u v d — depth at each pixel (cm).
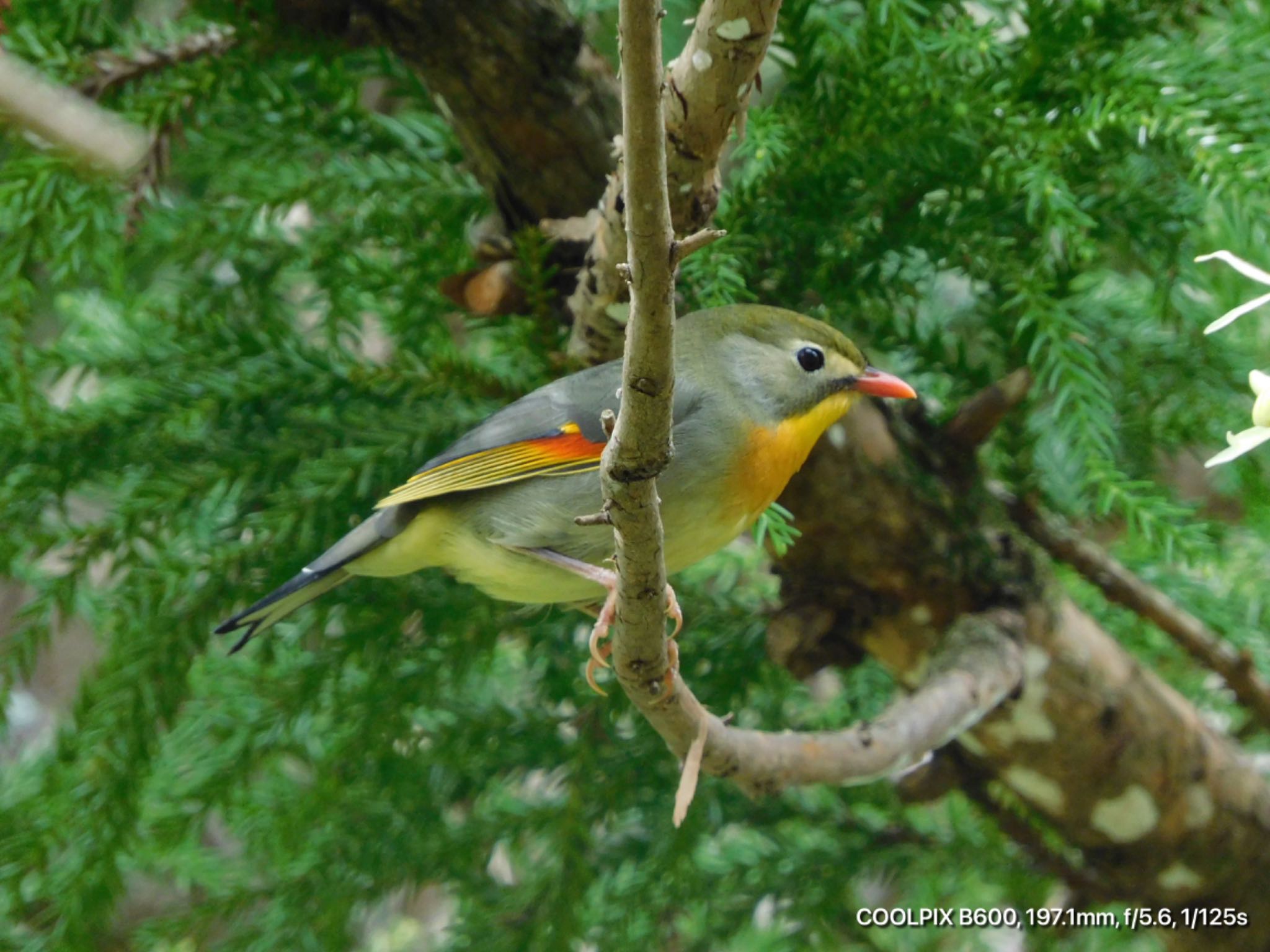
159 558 725
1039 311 649
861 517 747
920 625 770
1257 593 877
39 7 736
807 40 695
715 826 835
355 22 695
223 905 847
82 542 716
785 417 705
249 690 852
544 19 690
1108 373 768
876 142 690
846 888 864
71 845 729
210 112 779
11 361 734
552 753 830
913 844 873
